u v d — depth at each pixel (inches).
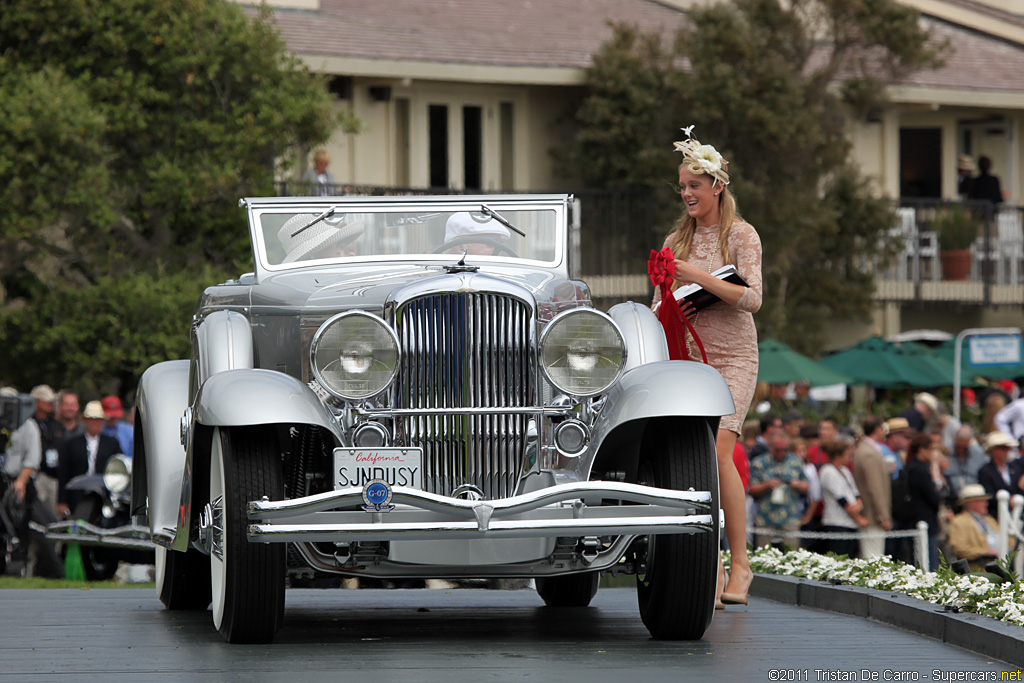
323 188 2225.6
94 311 1925.4
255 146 2026.3
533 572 667.4
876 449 1519.4
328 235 804.0
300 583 1365.7
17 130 1857.8
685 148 823.7
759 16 2596.0
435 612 845.8
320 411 644.7
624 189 2576.3
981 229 2903.5
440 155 2625.5
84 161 1939.0
